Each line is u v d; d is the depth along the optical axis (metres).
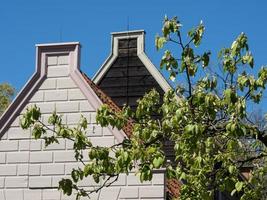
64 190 10.73
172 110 10.15
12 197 13.80
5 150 14.05
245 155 11.20
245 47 9.99
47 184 13.70
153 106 11.00
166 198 13.54
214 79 10.22
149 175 9.62
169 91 10.42
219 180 10.48
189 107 10.00
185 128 9.39
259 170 11.35
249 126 9.99
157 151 9.76
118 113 11.01
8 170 13.95
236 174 10.38
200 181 10.49
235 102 9.41
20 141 14.03
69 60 14.30
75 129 10.98
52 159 13.80
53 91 14.20
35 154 13.91
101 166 10.48
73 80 14.15
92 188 13.42
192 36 10.17
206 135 9.99
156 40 10.16
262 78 9.77
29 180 13.80
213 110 9.76
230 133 9.39
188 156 10.48
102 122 10.66
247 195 10.71
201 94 9.78
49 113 14.08
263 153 10.88
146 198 13.19
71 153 13.70
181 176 10.18
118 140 13.52
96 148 10.50
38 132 10.95
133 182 13.29
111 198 13.34
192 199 10.61
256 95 10.16
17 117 14.17
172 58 10.29
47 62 14.39
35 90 14.27
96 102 13.90
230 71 10.17
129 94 22.77
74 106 14.00
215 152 10.63
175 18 10.13
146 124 10.69
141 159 9.91
